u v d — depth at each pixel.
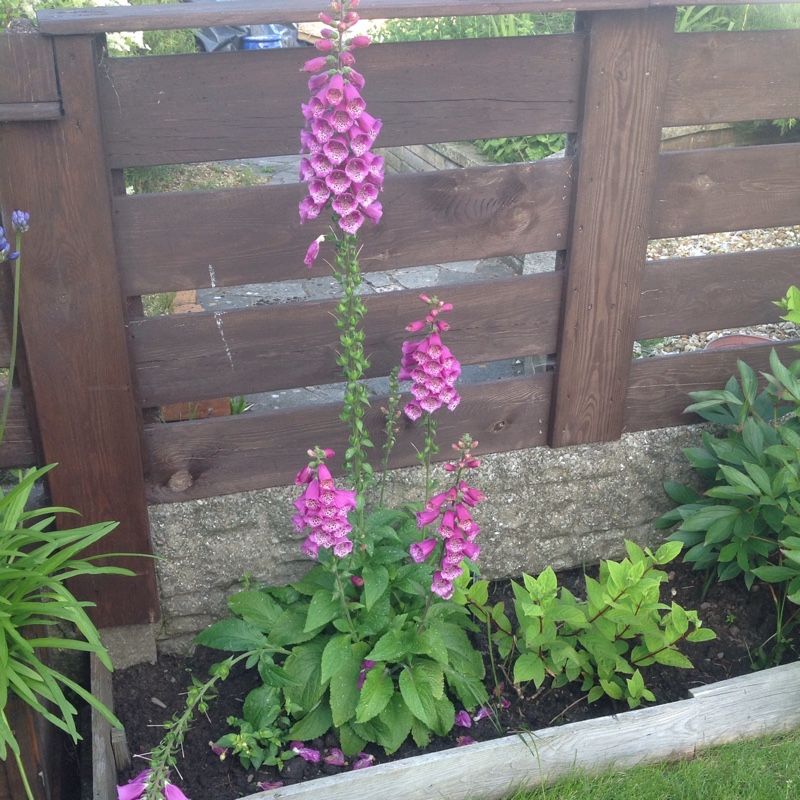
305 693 2.37
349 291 2.10
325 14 1.87
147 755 2.34
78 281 2.19
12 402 2.31
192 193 2.25
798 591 2.43
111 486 2.41
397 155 7.88
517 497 2.89
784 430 2.55
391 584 2.43
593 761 2.33
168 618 2.67
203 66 2.15
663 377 2.94
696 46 2.54
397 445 2.70
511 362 4.38
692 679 2.61
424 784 2.20
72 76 2.02
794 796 2.24
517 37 2.36
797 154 2.78
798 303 2.68
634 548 2.44
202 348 2.42
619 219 2.62
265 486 2.61
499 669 2.62
